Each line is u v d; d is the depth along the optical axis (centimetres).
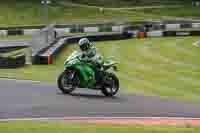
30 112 1833
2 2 12825
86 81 2380
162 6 14362
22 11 12200
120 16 12812
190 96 3006
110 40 8556
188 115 1928
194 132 1444
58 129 1414
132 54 6259
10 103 2022
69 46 7119
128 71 4472
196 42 8200
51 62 4784
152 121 1722
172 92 3181
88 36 8212
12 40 7819
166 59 5703
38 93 2336
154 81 3853
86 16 12544
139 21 11019
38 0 13162
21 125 1471
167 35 9319
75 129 1421
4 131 1355
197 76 4294
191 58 5862
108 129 1434
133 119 1758
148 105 2153
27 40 7794
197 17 13300
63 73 2358
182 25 10375
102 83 2406
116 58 5716
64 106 1998
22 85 2633
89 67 2391
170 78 4088
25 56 4619
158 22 11088
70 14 12519
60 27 9819
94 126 1500
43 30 5809
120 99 2323
